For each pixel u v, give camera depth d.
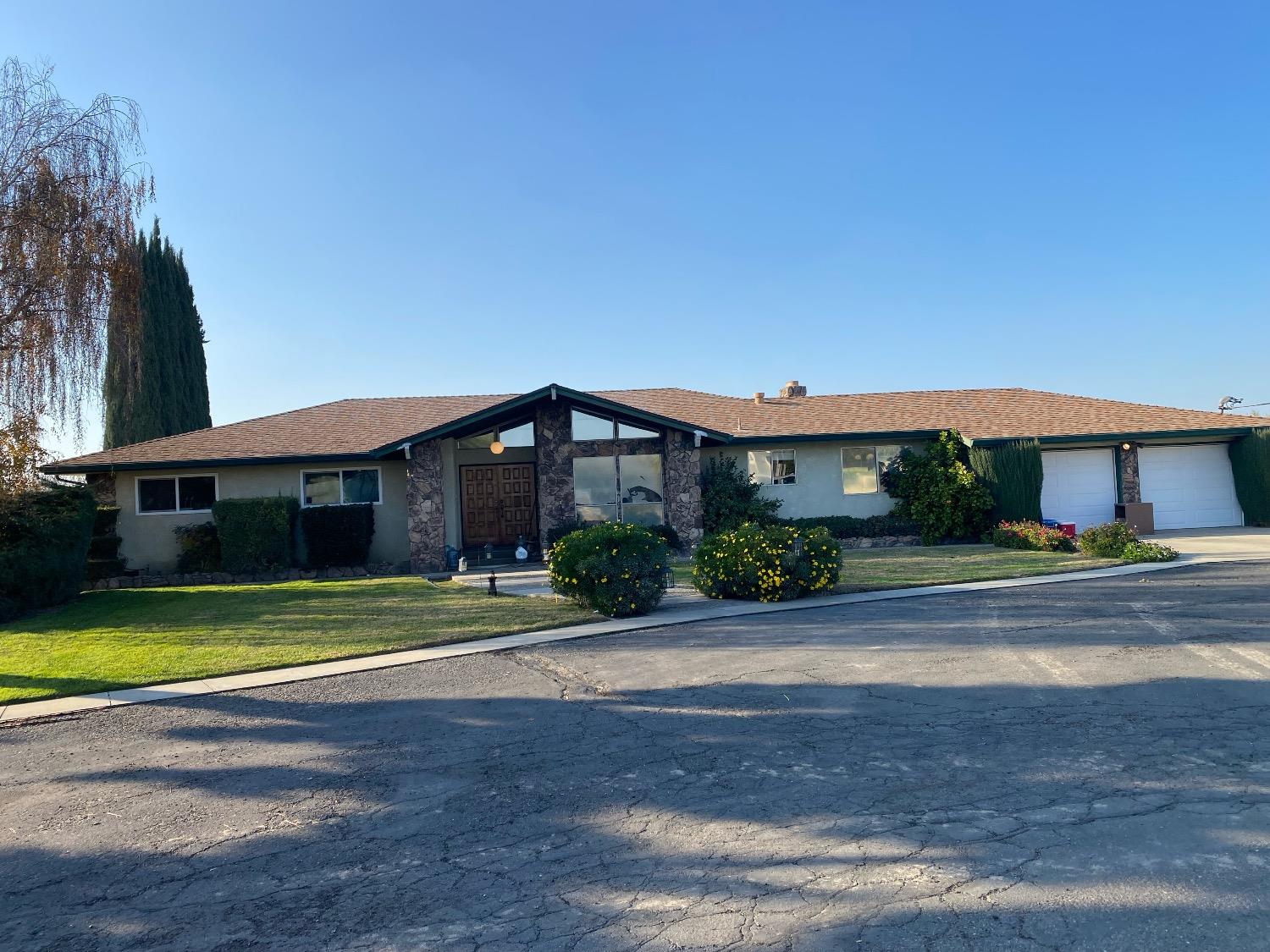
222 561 21.05
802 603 13.76
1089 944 3.70
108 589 19.91
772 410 27.03
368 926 4.20
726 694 8.26
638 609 13.20
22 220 15.64
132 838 5.48
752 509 23.25
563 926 4.08
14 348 16.19
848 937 3.83
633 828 5.20
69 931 4.31
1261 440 24.22
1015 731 6.73
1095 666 8.73
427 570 21.36
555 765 6.42
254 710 8.47
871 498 24.67
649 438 22.36
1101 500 24.72
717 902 4.22
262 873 4.86
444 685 9.16
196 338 37.53
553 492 21.98
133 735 7.79
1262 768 5.72
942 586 15.18
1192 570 16.44
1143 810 5.09
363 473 22.69
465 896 4.45
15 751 7.45
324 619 13.61
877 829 4.97
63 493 16.80
